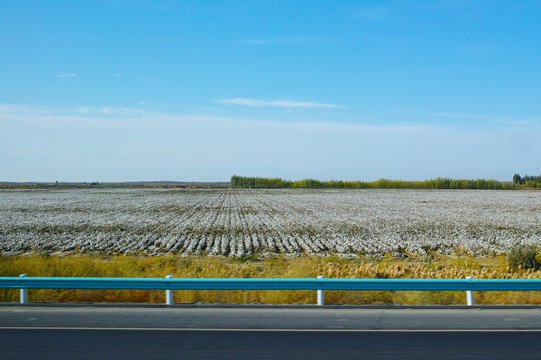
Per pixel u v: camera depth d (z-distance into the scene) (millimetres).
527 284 11383
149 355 7816
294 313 10789
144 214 53438
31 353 7906
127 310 11141
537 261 22484
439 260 25516
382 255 27141
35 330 9352
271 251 28359
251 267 20891
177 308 11344
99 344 8406
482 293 13445
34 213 54500
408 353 7918
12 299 12977
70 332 9188
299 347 8242
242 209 60906
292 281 11570
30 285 11625
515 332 9211
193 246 29516
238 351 8023
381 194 105938
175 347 8242
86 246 30031
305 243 31219
